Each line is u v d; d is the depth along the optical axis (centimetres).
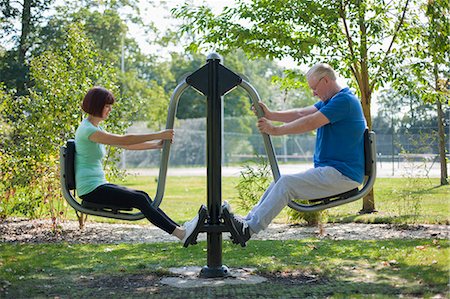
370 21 1026
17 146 921
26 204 902
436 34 982
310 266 574
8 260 629
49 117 897
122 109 936
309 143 4416
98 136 475
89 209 483
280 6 959
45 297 461
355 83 1104
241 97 4828
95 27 3086
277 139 4325
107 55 3023
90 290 484
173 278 530
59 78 915
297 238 796
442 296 443
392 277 520
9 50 2144
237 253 664
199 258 638
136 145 502
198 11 1029
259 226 470
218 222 499
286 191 468
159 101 3338
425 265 568
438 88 1108
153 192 1667
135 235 845
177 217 1066
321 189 471
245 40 1007
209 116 497
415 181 977
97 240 797
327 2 984
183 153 3859
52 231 862
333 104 472
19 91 1962
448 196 1273
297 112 510
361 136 478
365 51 1023
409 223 906
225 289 477
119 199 476
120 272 562
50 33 2255
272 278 525
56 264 609
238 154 4053
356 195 483
